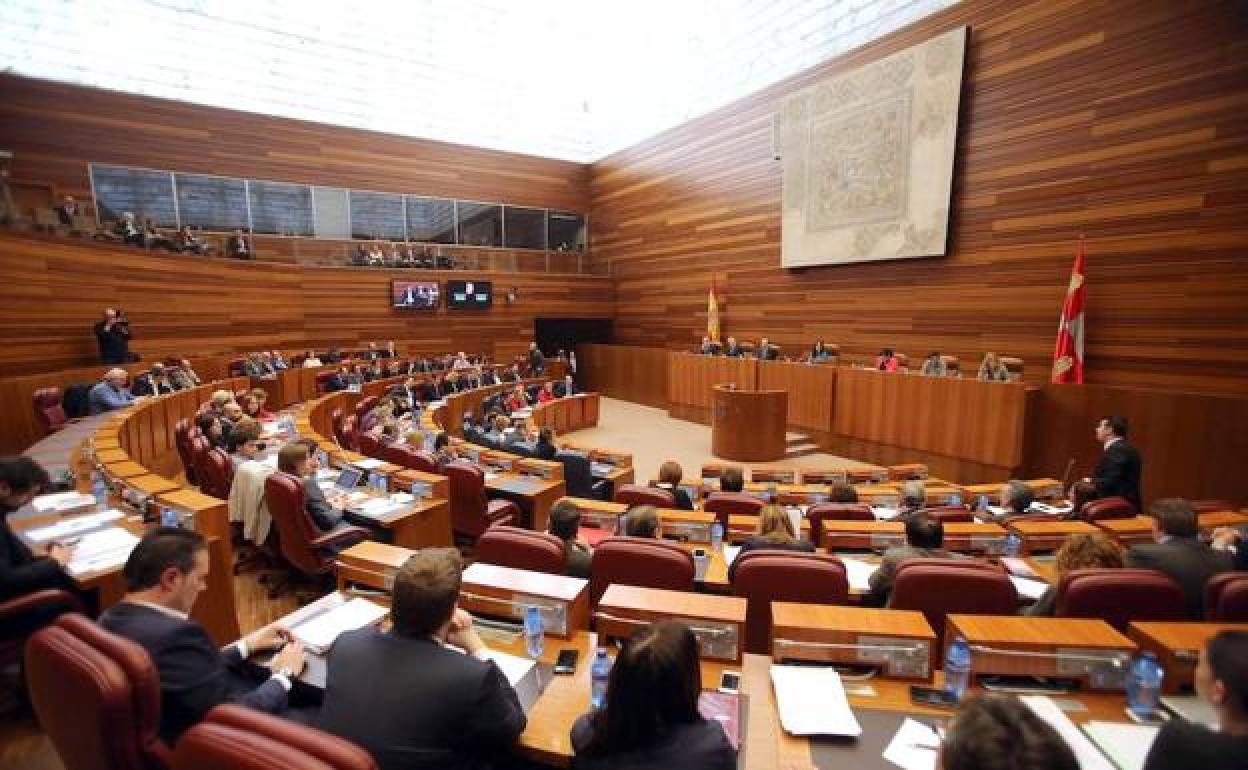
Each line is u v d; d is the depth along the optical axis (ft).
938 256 29.68
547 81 53.42
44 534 10.57
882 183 31.55
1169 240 22.33
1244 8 20.38
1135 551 9.26
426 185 49.06
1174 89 21.94
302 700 6.84
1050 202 25.44
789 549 10.02
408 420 28.66
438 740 5.06
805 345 37.35
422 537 14.46
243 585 14.88
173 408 23.98
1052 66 25.05
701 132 44.32
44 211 28.07
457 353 49.42
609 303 56.08
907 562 8.55
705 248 44.86
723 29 42.11
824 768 5.37
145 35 37.86
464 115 50.70
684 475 28.30
